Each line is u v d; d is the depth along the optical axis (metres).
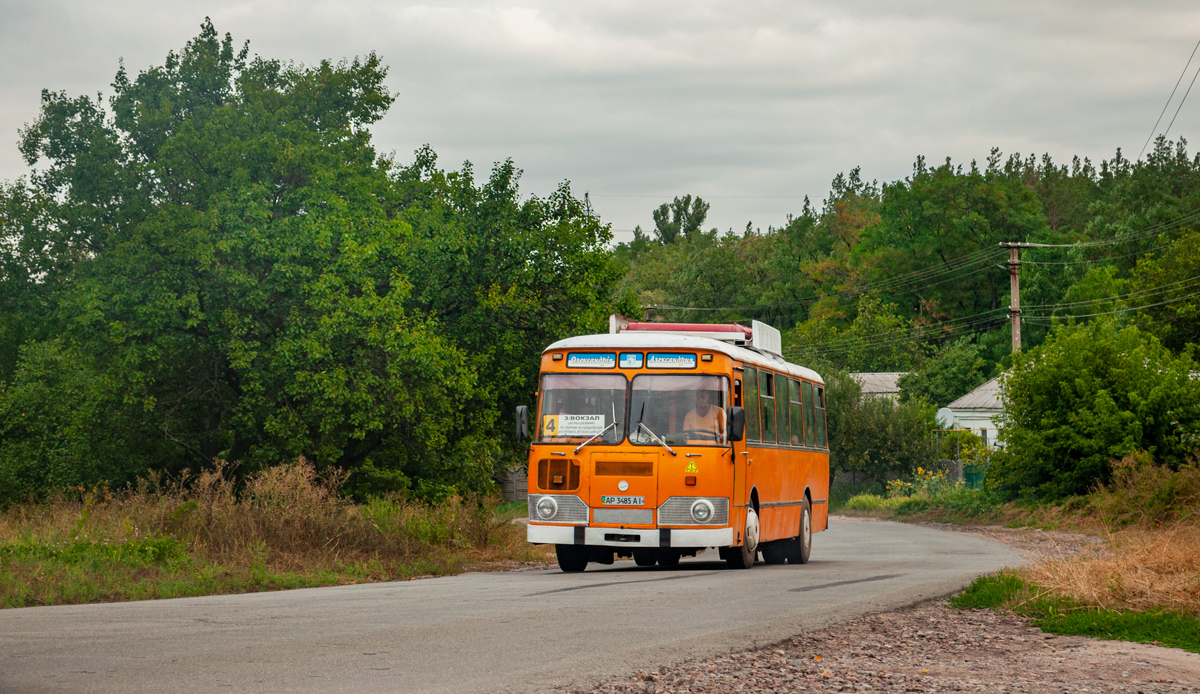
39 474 43.62
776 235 169.62
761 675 11.25
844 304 137.25
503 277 40.59
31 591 17.20
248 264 36.41
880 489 82.00
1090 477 49.03
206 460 40.44
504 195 41.75
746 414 25.03
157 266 35.53
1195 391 47.28
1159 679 11.39
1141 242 107.00
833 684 10.89
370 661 11.48
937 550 34.25
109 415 37.97
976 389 95.31
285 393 35.75
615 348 23.81
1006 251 121.50
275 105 45.47
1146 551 18.59
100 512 26.11
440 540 29.53
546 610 15.80
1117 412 48.47
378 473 38.91
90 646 12.20
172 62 45.66
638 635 13.46
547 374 23.95
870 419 81.25
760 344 27.94
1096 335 51.94
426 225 39.41
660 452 23.08
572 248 41.06
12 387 46.75
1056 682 11.13
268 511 24.89
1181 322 83.44
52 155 42.78
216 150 37.91
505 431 41.78
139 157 42.25
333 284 34.62
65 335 39.69
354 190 39.78
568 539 23.17
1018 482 53.81
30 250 43.03
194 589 18.88
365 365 35.59
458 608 16.06
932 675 11.43
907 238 132.12
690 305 146.75
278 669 10.95
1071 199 173.88
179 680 10.30
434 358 34.56
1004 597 16.92
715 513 22.95
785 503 28.27
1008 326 117.31
